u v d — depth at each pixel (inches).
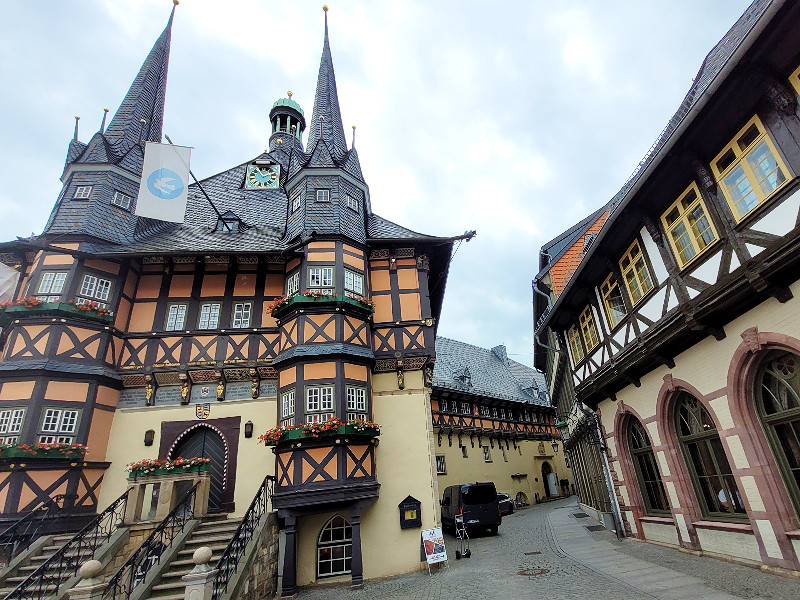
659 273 327.3
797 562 232.4
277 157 916.6
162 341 511.5
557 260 669.9
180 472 407.2
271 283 557.3
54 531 395.9
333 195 568.4
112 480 455.2
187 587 267.9
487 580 351.3
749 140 246.2
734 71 227.9
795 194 214.7
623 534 446.0
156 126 730.8
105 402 471.5
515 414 1258.6
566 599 266.1
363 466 435.2
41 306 452.1
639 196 319.0
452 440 1026.1
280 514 405.7
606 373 411.5
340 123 767.7
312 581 425.1
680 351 319.0
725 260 258.4
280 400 468.4
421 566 436.8
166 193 479.5
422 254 577.0
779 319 232.7
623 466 428.5
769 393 255.3
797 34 208.8
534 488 1203.2
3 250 511.2
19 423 414.0
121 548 359.9
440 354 1254.9
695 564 298.8
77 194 542.3
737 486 271.1
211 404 498.0
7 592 325.4
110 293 504.1
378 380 512.4
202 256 537.0
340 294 499.8
